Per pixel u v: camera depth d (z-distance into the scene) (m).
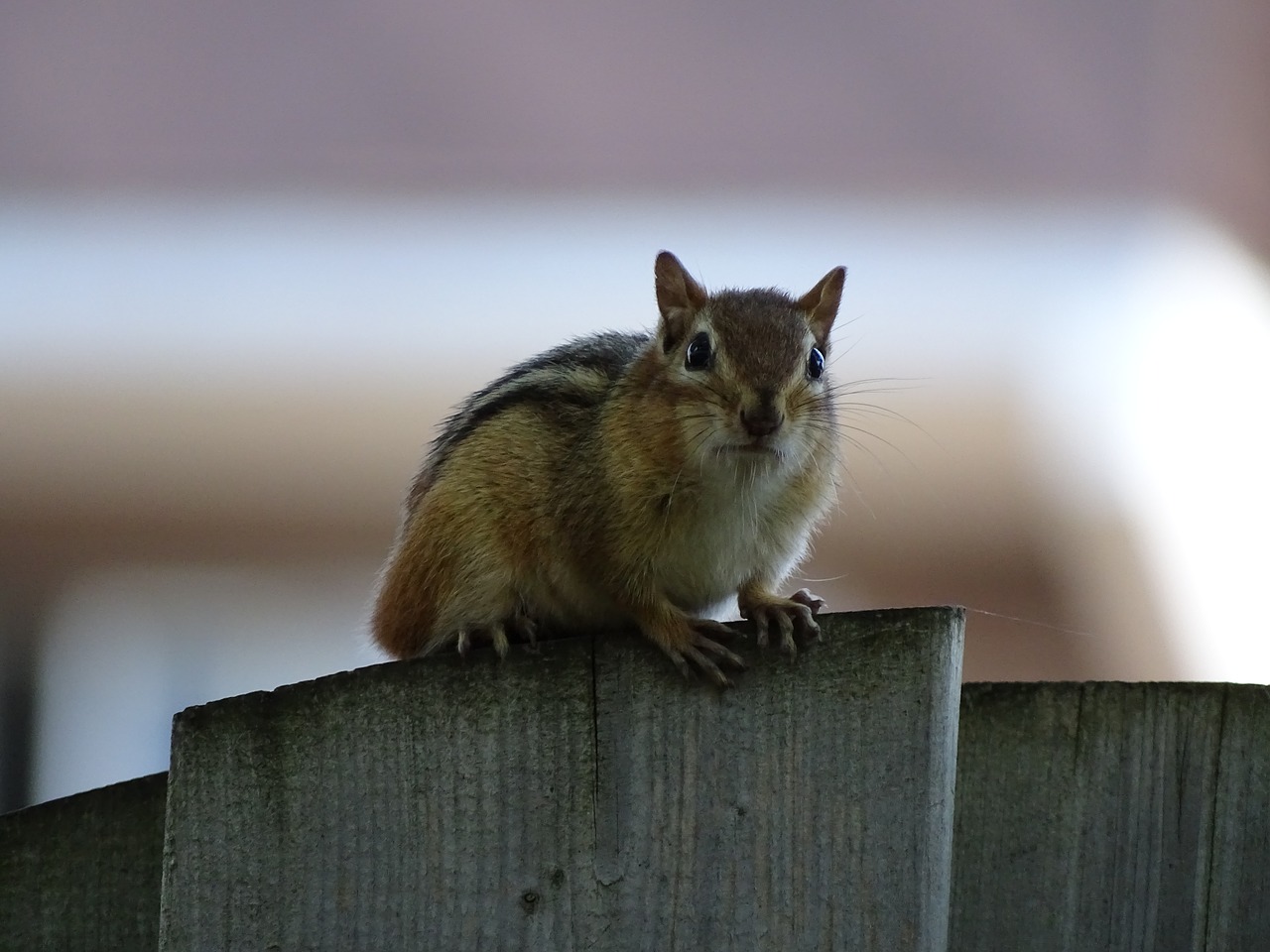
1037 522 15.66
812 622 7.80
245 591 15.48
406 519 12.55
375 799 7.57
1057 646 15.04
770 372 11.05
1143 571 15.50
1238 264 17.30
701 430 10.91
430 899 7.55
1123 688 8.42
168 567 15.48
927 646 7.66
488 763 7.65
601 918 7.61
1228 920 8.29
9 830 7.91
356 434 16.20
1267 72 17.88
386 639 12.05
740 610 11.90
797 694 7.72
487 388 12.68
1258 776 8.28
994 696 8.50
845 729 7.69
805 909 7.61
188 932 7.43
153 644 15.09
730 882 7.64
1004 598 15.27
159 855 7.93
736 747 7.71
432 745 7.62
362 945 7.50
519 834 7.63
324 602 15.46
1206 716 8.34
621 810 7.68
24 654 15.04
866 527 15.59
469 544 11.48
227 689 15.02
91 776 14.57
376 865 7.55
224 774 7.51
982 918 8.43
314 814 7.54
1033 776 8.45
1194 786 8.34
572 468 11.36
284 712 7.55
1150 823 8.38
